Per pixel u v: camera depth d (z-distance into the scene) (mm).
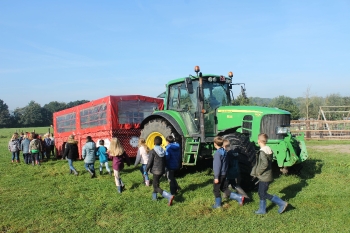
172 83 10078
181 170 9461
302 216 5992
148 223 5891
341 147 18266
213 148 9094
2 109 98188
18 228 5922
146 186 8625
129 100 12742
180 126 9000
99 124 13164
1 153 20562
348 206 6520
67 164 13773
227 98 9797
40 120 94688
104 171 11477
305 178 9023
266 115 8500
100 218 6336
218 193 6504
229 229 5473
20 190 8898
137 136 12852
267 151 6160
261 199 6176
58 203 7406
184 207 6715
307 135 24750
